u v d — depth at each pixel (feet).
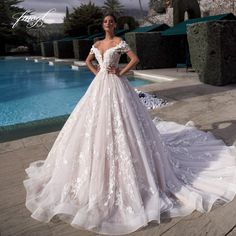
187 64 52.21
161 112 23.27
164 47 59.00
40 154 15.43
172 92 31.14
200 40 35.32
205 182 11.59
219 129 18.33
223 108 23.31
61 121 24.09
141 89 33.76
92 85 11.18
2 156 15.33
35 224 9.58
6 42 163.12
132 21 93.20
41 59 104.17
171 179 11.23
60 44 100.68
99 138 10.18
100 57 11.19
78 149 10.57
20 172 13.37
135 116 10.80
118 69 11.19
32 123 23.44
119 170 10.09
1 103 36.27
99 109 10.58
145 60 57.88
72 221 9.43
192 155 14.17
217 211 9.87
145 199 10.09
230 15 49.62
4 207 10.58
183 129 17.98
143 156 10.28
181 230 9.03
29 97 39.75
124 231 9.05
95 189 9.87
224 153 14.17
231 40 32.83
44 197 10.73
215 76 33.71
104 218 9.53
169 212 9.84
